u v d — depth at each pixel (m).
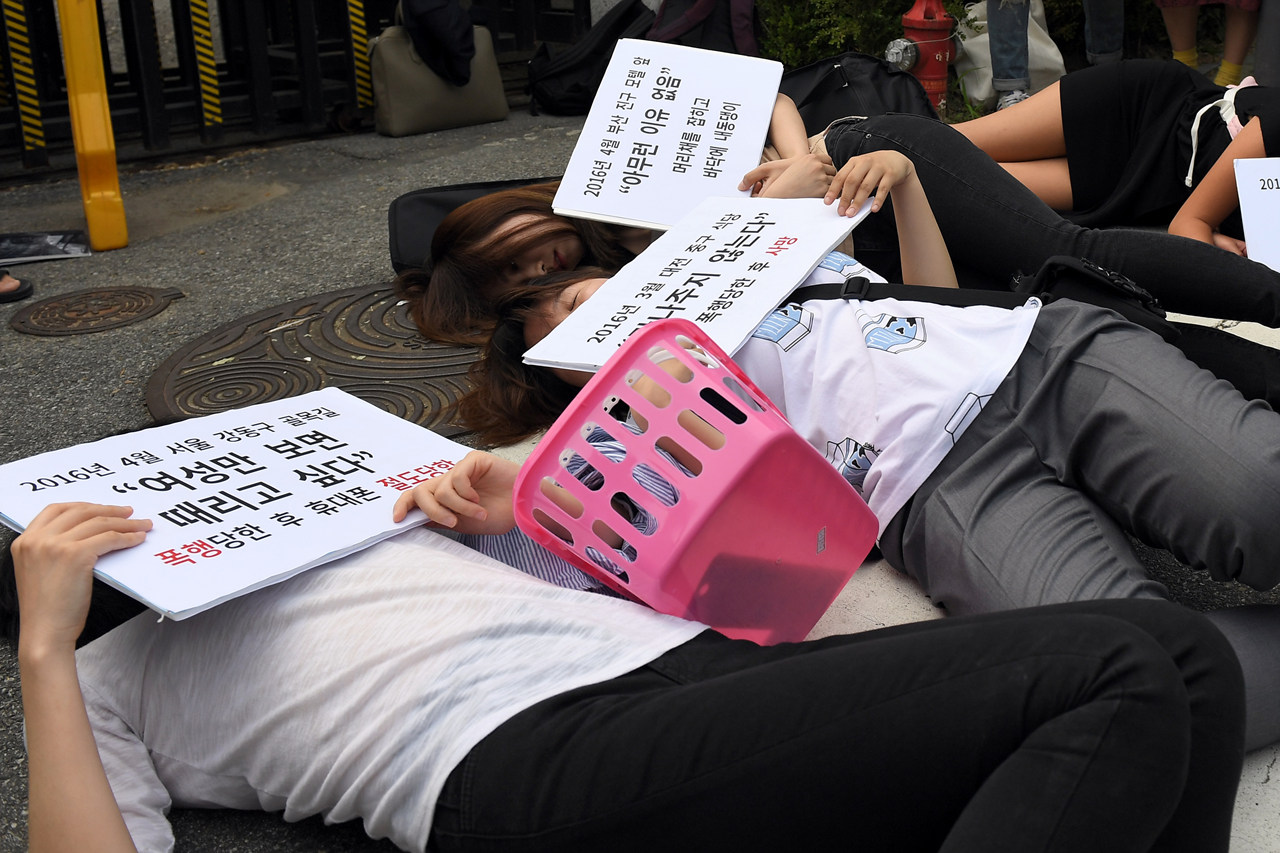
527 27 6.16
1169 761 0.90
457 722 1.07
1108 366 1.47
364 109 5.31
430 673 1.11
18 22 4.46
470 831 1.03
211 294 3.22
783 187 2.21
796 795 0.97
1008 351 1.56
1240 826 1.24
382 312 2.93
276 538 1.23
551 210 2.47
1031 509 1.47
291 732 1.15
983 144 3.04
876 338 1.63
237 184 4.47
